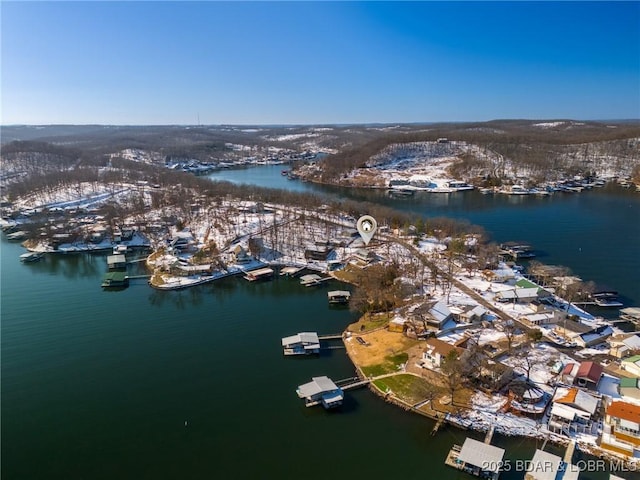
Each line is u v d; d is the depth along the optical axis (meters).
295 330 101.31
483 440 63.53
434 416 68.81
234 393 77.75
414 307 104.12
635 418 61.16
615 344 84.88
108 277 132.88
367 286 114.44
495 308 104.62
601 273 129.00
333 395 73.75
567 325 92.56
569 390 71.75
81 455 63.78
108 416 72.12
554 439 62.69
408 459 61.62
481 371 75.44
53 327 103.94
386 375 80.12
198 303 118.44
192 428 69.06
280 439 66.25
